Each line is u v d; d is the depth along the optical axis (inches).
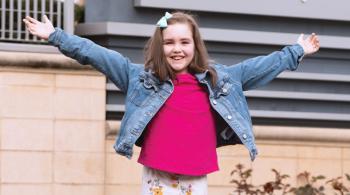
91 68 398.9
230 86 241.9
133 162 405.4
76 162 399.9
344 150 423.2
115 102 410.9
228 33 414.0
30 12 401.1
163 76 236.7
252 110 420.8
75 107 398.9
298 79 423.8
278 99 423.8
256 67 245.3
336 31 429.4
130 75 241.6
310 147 419.8
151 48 238.5
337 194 405.4
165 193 238.1
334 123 433.4
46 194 397.4
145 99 237.6
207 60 240.1
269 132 415.5
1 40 401.7
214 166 239.8
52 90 396.8
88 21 413.7
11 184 394.3
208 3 411.2
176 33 235.9
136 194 405.7
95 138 400.8
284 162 417.4
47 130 396.8
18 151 394.6
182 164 234.8
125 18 409.7
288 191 375.6
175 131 235.8
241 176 366.9
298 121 428.5
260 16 419.8
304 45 249.9
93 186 401.4
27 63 393.1
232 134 245.1
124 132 238.5
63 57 395.5
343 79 428.1
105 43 408.8
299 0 421.4
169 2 407.8
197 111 237.6
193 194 238.5
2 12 399.9
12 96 393.4
